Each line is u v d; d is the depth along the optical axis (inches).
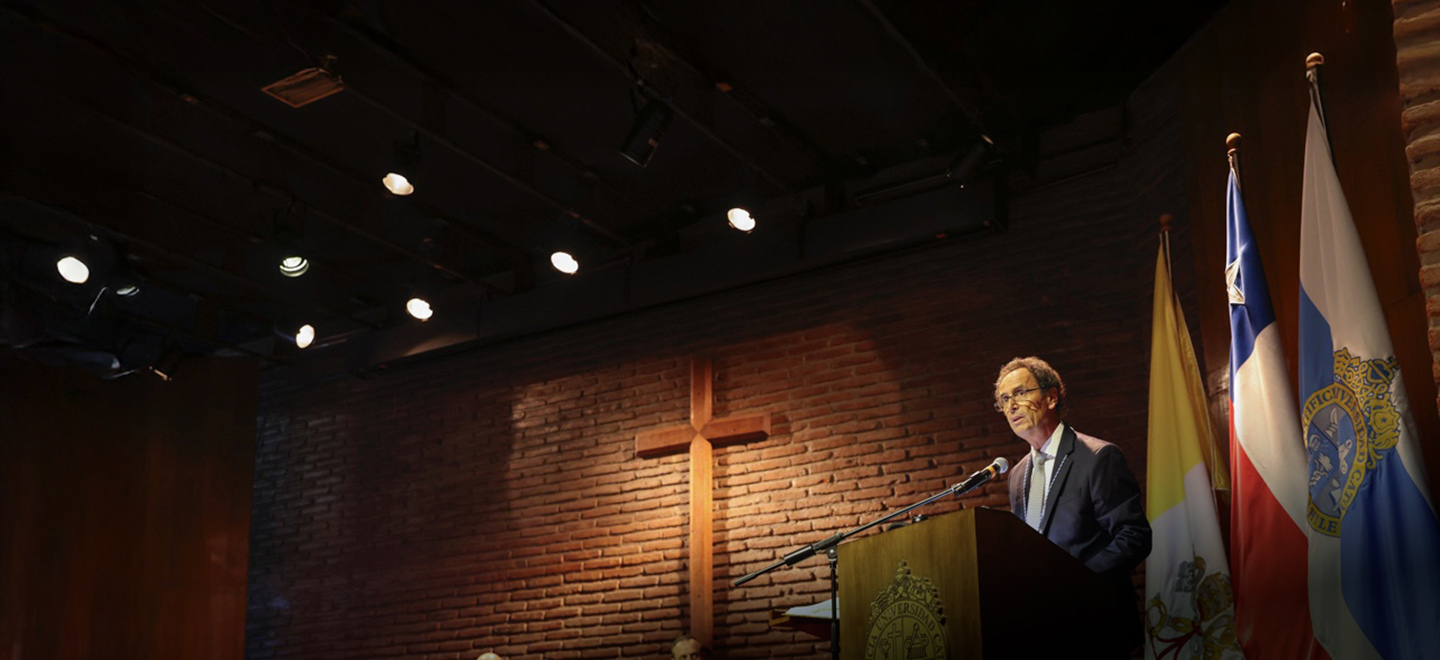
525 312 333.4
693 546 292.8
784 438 293.3
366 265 345.7
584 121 271.6
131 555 331.6
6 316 304.5
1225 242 219.3
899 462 276.1
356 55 246.4
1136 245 257.0
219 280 346.3
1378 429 151.3
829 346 293.7
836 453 285.0
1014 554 113.5
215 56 244.7
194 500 346.0
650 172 296.5
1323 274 163.0
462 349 348.5
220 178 291.3
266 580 364.8
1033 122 270.5
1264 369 171.5
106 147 277.0
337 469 364.5
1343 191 172.7
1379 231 176.4
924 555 117.8
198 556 342.6
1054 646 112.3
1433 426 163.3
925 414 275.6
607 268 325.7
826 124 272.4
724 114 269.7
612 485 316.2
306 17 231.9
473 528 334.3
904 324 284.5
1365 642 145.4
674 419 311.4
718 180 301.3
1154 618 191.2
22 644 308.5
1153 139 254.2
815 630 153.9
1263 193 207.8
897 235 279.4
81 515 326.0
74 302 313.0
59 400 329.7
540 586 318.3
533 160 287.9
